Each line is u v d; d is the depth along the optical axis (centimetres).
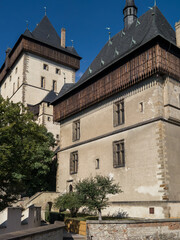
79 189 2069
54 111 3753
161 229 1609
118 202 2391
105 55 3312
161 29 2548
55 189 3572
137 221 1549
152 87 2342
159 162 2138
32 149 2125
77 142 3191
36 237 1123
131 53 2486
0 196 2261
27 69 5319
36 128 2283
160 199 2069
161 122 2208
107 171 2619
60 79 5766
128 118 2527
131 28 3158
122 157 2512
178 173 2209
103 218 2258
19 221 1467
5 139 2002
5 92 6381
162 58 2286
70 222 2152
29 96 5269
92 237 1548
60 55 5762
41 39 5519
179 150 2291
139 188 2255
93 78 2997
